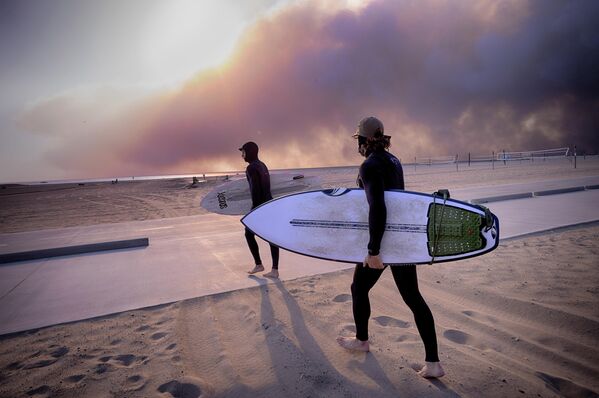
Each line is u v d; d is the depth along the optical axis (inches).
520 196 360.2
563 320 100.3
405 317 108.0
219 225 300.4
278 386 76.1
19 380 81.9
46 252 199.6
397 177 80.5
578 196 356.8
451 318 106.0
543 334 93.9
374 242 71.9
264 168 148.2
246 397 73.0
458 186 618.5
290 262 174.2
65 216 496.4
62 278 160.1
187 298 129.3
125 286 145.5
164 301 127.3
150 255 198.5
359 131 81.5
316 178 204.8
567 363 80.8
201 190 858.1
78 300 131.3
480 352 86.9
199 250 207.3
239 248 209.3
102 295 135.7
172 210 495.8
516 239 197.3
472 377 76.1
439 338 94.4
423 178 875.4
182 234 261.7
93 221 426.6
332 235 89.3
